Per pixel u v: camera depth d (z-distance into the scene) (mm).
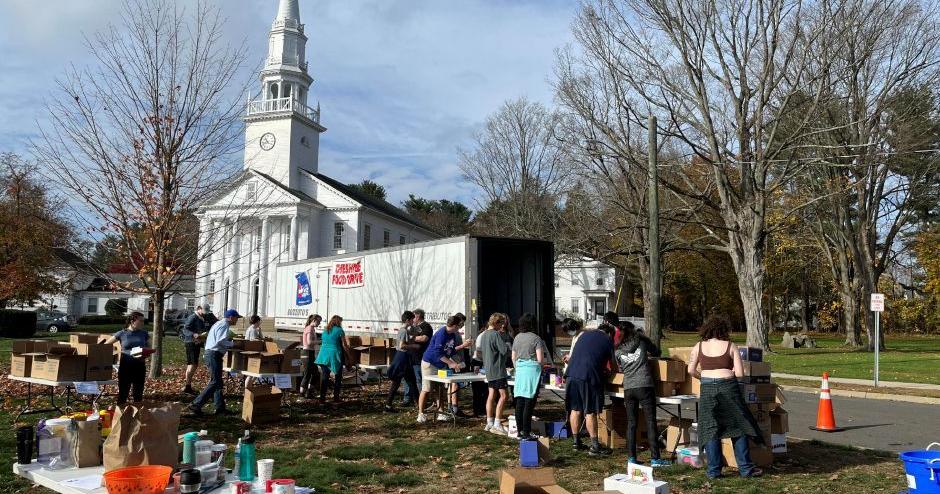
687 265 56219
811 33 23672
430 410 12211
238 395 13602
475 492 6812
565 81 27203
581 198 35000
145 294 15992
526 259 14867
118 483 4266
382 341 15844
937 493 4934
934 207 42500
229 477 5160
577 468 7934
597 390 8617
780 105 26125
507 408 13039
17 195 35562
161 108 14664
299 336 25375
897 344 41906
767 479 7457
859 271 33938
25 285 35375
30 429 5344
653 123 16438
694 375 7742
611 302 63625
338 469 7574
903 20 25516
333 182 56094
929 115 28000
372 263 19328
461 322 11398
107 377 10719
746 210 26141
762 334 26625
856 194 33406
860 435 10812
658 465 7973
